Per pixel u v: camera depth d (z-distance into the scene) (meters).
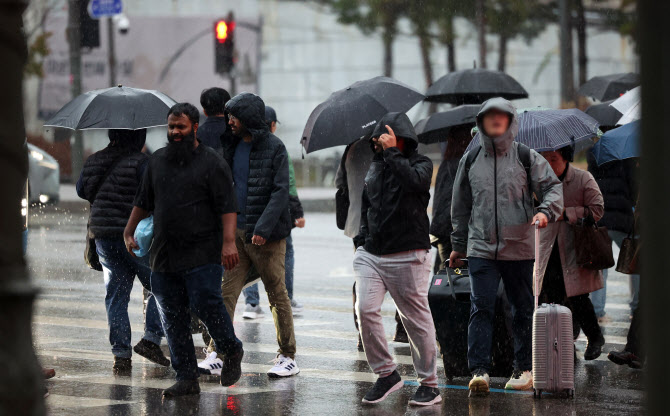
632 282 27.59
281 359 20.42
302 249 45.62
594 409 17.11
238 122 19.75
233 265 17.83
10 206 6.84
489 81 30.72
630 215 25.36
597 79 36.59
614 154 23.83
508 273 18.58
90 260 21.36
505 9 94.56
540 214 17.88
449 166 22.17
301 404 17.56
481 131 18.28
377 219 16.92
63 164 88.38
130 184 20.59
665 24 6.57
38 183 56.44
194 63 99.56
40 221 55.25
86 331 25.64
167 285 17.83
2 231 6.80
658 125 6.62
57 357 22.19
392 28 102.31
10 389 6.69
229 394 18.44
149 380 19.77
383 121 17.05
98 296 31.66
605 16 91.00
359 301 17.14
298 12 125.00
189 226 17.45
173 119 17.39
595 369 21.36
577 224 21.11
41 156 56.81
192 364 18.30
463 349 19.48
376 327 17.17
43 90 96.31
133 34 99.81
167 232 17.45
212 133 21.20
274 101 125.12
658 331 6.66
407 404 17.59
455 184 19.03
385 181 17.00
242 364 21.67
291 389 18.95
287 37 125.44
